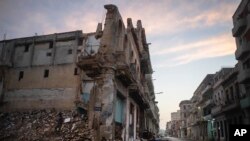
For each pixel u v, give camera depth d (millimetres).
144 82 31281
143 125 29672
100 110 14469
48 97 28672
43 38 32000
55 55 30547
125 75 16156
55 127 20672
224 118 33375
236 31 27062
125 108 18625
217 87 37688
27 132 21016
